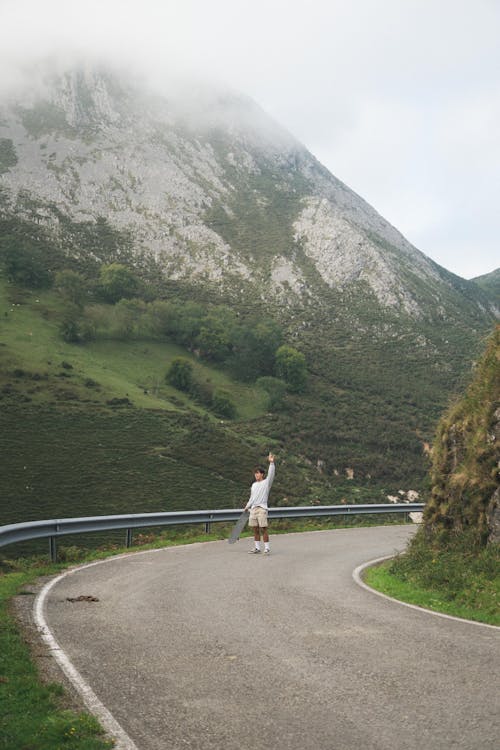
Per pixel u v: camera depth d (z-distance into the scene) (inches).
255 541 653.9
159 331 5438.0
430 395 5017.2
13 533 521.7
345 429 4089.6
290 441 3708.2
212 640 271.4
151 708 187.9
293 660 241.1
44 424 3065.9
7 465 2461.9
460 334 6840.6
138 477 2532.0
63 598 369.7
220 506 2308.1
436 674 223.5
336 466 3422.7
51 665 229.1
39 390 3595.0
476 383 608.7
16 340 4446.4
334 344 6146.7
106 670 225.3
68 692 200.8
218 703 192.4
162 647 259.0
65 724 170.2
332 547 726.5
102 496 2265.0
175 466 2753.4
